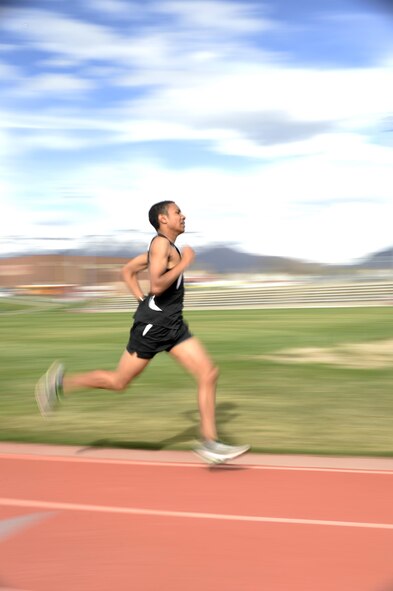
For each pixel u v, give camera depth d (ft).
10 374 32.83
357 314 86.38
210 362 15.20
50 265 210.59
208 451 14.93
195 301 147.23
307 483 14.57
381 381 29.09
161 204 14.78
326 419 21.52
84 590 9.71
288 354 39.37
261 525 12.14
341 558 10.72
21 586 9.84
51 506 13.19
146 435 19.45
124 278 15.84
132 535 11.71
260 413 22.48
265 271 208.33
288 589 9.71
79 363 37.63
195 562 10.61
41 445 18.16
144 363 15.31
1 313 110.32
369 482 14.62
